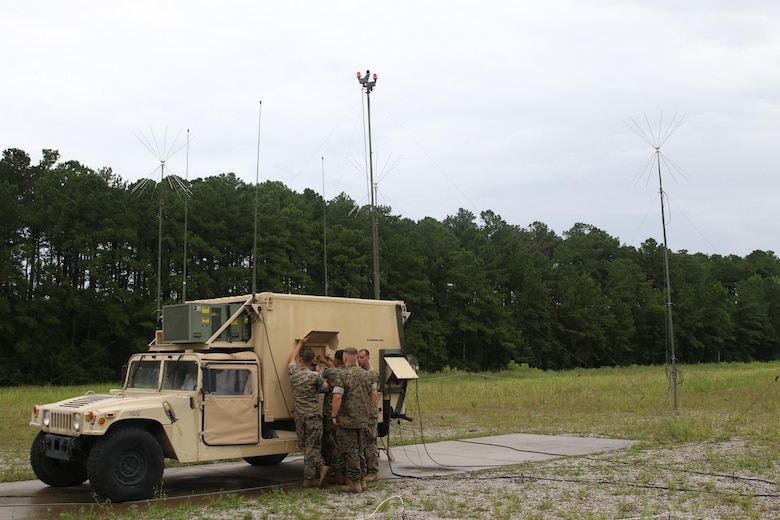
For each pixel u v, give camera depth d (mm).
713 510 8438
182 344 10953
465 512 8500
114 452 9188
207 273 55656
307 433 10258
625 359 90688
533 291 84188
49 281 48719
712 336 96125
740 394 26969
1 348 47531
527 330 83625
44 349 48469
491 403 24859
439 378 47156
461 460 12875
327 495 9727
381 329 12477
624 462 12117
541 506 8695
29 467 12359
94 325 52906
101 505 9055
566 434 16609
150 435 9523
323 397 10562
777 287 105625
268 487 10562
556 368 84750
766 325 102250
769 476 10664
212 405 10148
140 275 54844
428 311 71688
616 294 92000
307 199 81375
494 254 89125
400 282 70000
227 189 59688
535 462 12398
